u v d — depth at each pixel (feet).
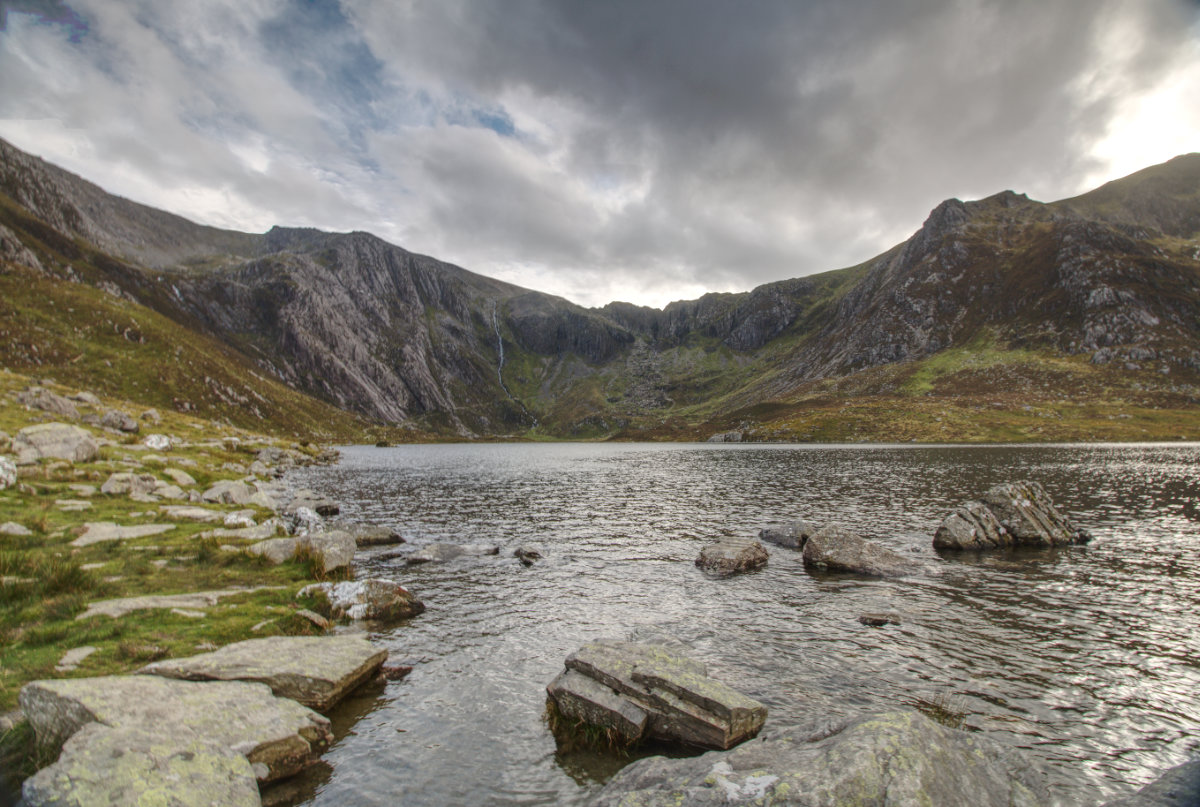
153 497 109.40
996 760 31.99
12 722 34.24
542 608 74.90
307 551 83.20
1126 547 112.27
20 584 55.88
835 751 30.58
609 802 32.83
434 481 263.08
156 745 30.96
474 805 34.45
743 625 68.49
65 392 233.35
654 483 250.98
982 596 80.74
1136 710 47.32
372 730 42.65
